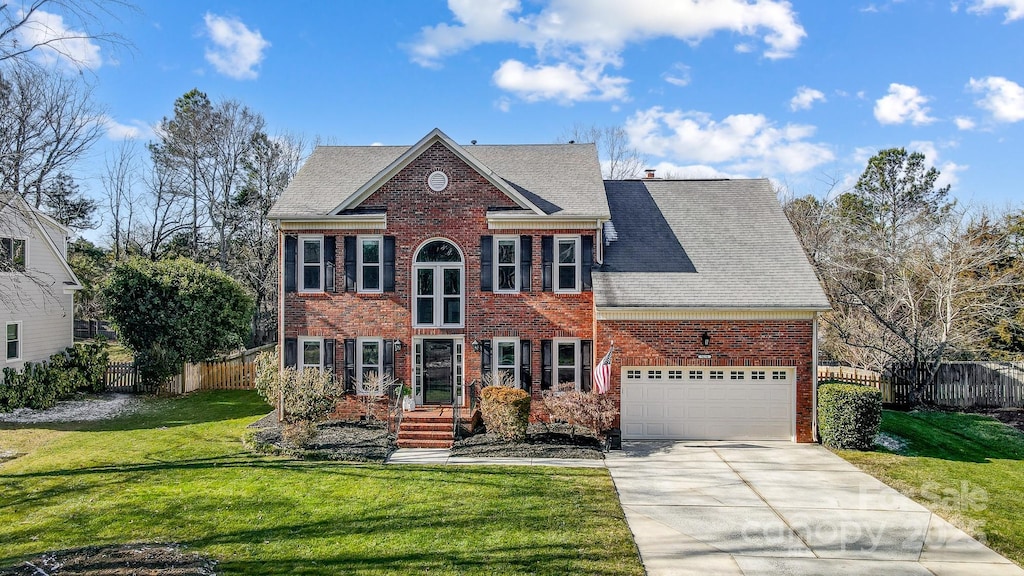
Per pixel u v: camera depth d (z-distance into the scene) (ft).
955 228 75.31
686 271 57.98
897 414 67.82
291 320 60.70
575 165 67.77
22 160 73.26
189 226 135.03
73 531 32.86
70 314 81.97
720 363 54.80
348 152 71.67
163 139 133.39
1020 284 73.26
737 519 36.11
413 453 50.08
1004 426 62.64
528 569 28.58
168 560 29.04
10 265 64.80
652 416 55.72
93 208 131.34
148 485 40.88
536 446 51.29
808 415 54.75
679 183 70.79
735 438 55.31
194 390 82.64
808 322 54.65
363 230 60.34
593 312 59.11
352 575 27.73
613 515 35.99
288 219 59.52
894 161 145.48
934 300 76.84
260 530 33.06
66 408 69.97
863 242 87.92
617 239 62.39
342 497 38.60
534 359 59.93
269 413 66.18
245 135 135.13
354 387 60.59
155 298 79.00
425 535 32.50
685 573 29.01
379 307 60.54
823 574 29.22
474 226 60.23
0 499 38.17
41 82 104.83
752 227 63.67
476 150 71.41
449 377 60.90
